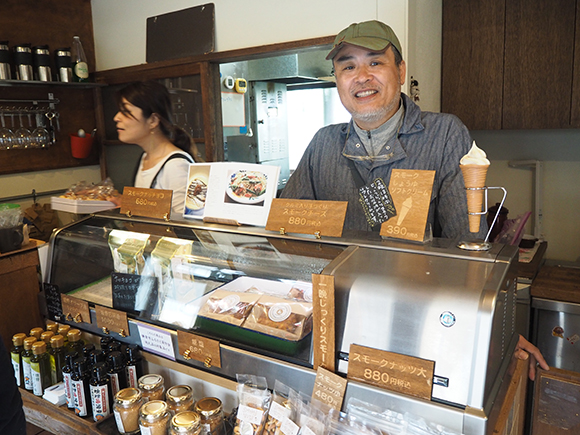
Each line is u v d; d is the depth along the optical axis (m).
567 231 3.12
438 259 1.00
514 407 1.10
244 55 3.00
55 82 3.36
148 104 2.75
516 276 1.09
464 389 0.82
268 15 2.91
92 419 1.26
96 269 1.49
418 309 0.87
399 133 1.63
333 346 0.94
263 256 1.20
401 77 1.67
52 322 1.64
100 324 1.40
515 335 1.18
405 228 1.11
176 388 1.15
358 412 0.91
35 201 3.52
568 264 3.07
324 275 0.93
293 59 3.36
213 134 3.28
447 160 1.56
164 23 3.37
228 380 1.13
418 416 0.85
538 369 1.31
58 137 3.64
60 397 1.34
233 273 1.21
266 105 3.80
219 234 1.37
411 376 0.86
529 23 2.71
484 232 1.34
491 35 2.83
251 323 1.09
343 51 1.57
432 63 2.87
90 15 3.81
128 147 3.78
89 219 1.73
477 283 0.88
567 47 2.62
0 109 3.21
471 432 0.80
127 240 1.46
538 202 3.12
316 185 1.88
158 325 1.26
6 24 3.29
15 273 1.65
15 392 0.97
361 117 1.59
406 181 1.12
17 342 1.45
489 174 3.31
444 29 2.98
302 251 1.16
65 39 3.66
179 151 2.80
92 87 3.82
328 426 0.93
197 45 3.21
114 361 1.26
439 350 0.84
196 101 3.31
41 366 1.38
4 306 1.63
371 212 1.17
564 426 1.29
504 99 2.86
